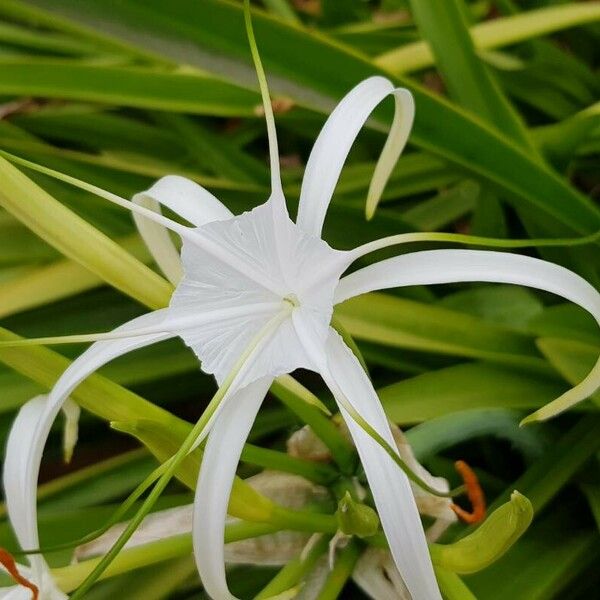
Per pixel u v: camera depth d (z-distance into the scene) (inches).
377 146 30.3
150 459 25.5
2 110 31.1
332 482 20.5
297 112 29.1
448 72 25.9
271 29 24.1
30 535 17.9
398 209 31.4
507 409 22.9
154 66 30.7
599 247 24.5
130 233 26.8
